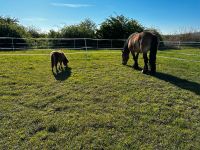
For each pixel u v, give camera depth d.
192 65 7.62
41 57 8.12
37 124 3.90
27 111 4.25
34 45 12.71
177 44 14.30
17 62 7.18
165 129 3.85
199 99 4.82
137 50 6.42
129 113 4.25
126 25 14.60
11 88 5.12
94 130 3.79
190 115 4.23
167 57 9.09
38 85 5.32
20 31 13.00
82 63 7.34
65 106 4.43
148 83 5.57
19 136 3.63
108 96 4.86
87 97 4.79
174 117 4.16
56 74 6.11
